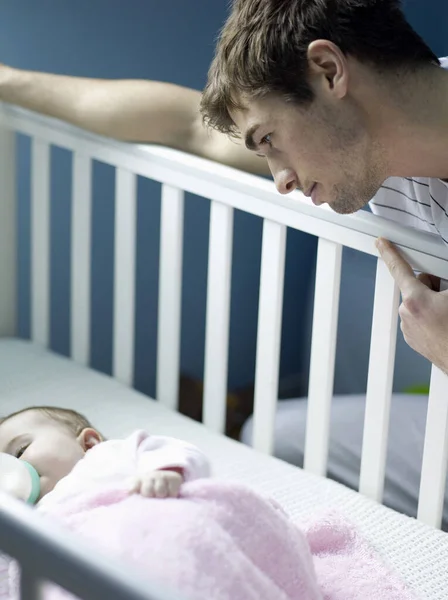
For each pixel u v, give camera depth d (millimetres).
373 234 1201
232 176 1383
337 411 1734
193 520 846
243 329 2363
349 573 1060
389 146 1009
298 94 979
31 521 561
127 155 1555
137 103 1513
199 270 2260
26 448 1115
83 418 1219
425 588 1079
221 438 1482
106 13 1988
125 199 1597
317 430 1367
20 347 1792
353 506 1274
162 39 2070
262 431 1454
